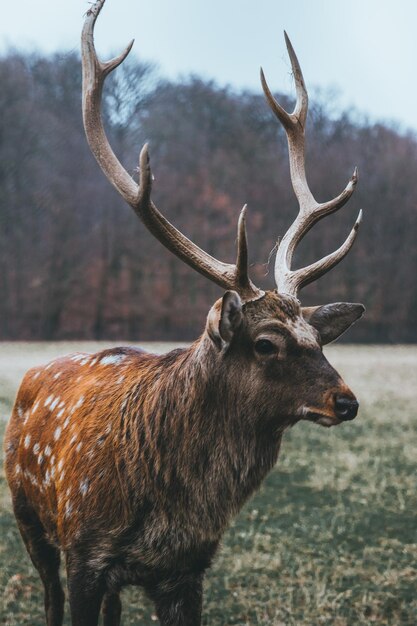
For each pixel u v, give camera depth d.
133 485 3.43
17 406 4.54
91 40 3.87
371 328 38.78
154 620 4.73
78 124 33.41
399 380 17.61
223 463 3.40
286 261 3.84
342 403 3.17
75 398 3.94
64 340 35.47
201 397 3.40
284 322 3.32
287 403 3.29
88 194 35.00
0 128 32.72
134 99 27.88
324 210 3.97
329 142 33.59
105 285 36.22
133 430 3.50
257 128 35.12
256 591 5.14
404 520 6.78
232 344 3.34
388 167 36.03
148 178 3.50
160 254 36.72
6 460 4.46
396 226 37.50
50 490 3.92
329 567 5.58
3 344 30.42
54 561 4.35
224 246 34.97
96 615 3.54
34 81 32.38
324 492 7.70
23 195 34.31
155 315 36.66
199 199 34.91
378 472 8.55
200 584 3.55
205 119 34.47
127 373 3.83
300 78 4.18
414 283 38.28
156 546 3.43
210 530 3.44
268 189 34.72
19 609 4.80
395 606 4.93
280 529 6.46
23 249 35.19
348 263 38.09
